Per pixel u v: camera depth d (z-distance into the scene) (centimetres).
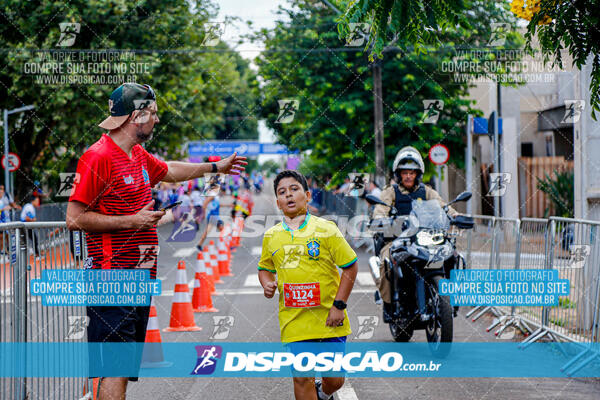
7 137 2302
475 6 1406
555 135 2292
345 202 2755
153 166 484
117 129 442
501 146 2134
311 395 450
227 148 4981
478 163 2470
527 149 2583
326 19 2103
